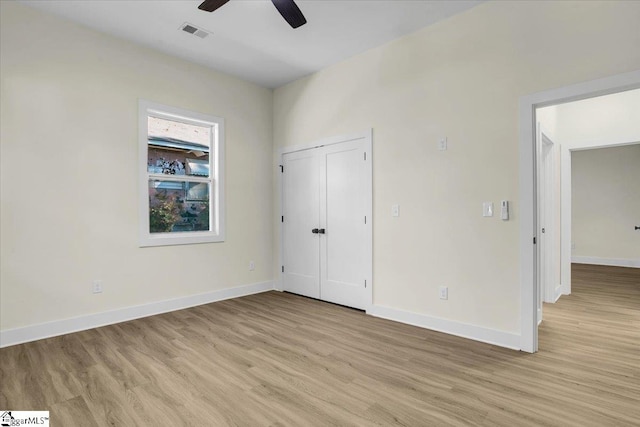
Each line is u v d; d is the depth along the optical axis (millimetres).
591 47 2305
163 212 3799
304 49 3596
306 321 3348
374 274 3553
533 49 2541
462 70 2910
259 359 2461
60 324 2973
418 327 3160
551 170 3932
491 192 2748
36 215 2873
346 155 3855
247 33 3273
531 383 2090
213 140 4195
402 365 2354
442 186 3035
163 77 3666
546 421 1712
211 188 4188
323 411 1815
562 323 3195
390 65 3424
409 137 3266
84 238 3127
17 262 2781
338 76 3914
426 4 2799
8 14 2748
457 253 2945
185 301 3824
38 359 2455
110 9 2879
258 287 4590
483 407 1839
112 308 3287
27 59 2832
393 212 3387
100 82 3229
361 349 2639
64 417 1762
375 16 2967
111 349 2645
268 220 4738
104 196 3248
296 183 4484
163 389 2041
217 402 1904
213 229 4184
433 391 2006
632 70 2162
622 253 6512
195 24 3113
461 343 2750
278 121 4715
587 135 4215
